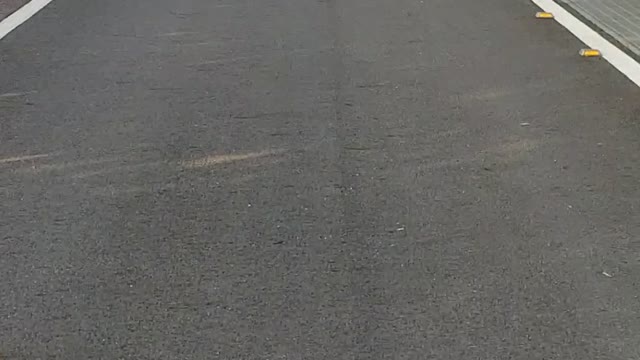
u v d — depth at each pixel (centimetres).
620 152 702
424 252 541
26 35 1041
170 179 647
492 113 788
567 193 625
